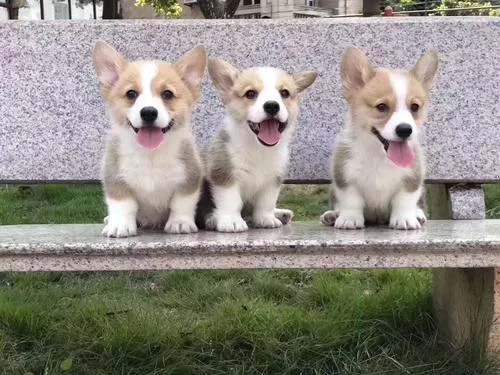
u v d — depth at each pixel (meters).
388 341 1.24
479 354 1.12
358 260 1.02
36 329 1.31
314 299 1.46
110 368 1.17
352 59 1.23
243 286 1.57
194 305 1.46
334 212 1.26
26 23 1.35
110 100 1.17
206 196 1.24
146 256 1.01
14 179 1.37
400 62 1.36
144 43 1.37
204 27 1.37
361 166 1.20
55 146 1.37
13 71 1.35
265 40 1.37
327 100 1.38
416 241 1.00
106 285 1.58
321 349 1.20
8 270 1.02
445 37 1.35
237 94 1.21
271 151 1.21
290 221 1.31
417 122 1.20
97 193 2.45
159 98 1.14
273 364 1.17
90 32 1.36
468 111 1.36
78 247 1.00
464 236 1.03
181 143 1.17
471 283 1.17
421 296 1.38
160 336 1.24
